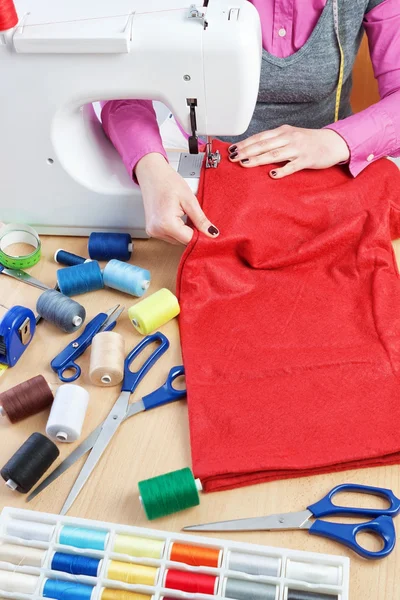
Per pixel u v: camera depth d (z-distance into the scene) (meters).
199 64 1.38
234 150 1.57
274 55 1.93
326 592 1.04
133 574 1.06
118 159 1.66
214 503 1.16
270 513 1.14
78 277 1.48
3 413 1.28
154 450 1.23
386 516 1.12
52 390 1.33
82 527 1.12
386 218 1.53
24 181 1.59
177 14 1.38
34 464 1.18
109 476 1.20
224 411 1.26
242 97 1.42
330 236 1.50
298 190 1.57
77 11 1.39
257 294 1.47
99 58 1.39
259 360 1.34
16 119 1.50
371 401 1.26
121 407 1.28
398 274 1.49
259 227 1.50
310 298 1.46
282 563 1.05
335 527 1.10
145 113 1.63
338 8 1.83
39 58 1.40
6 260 1.56
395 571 1.07
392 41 1.86
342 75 1.97
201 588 1.05
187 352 1.36
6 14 1.34
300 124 2.09
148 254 1.61
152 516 1.13
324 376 1.30
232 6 1.38
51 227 1.68
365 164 1.64
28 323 1.39
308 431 1.22
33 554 1.09
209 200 1.52
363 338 1.37
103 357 1.32
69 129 1.53
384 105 1.69
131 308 1.41
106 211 1.62
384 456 1.20
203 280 1.48
